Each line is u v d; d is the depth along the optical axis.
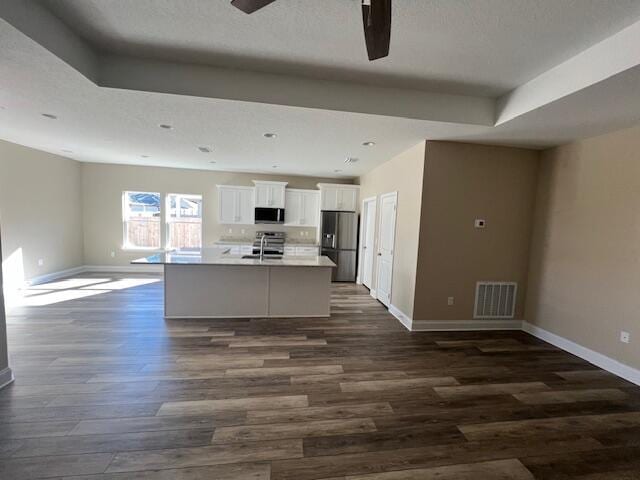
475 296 4.02
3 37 1.78
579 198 3.38
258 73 2.64
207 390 2.39
